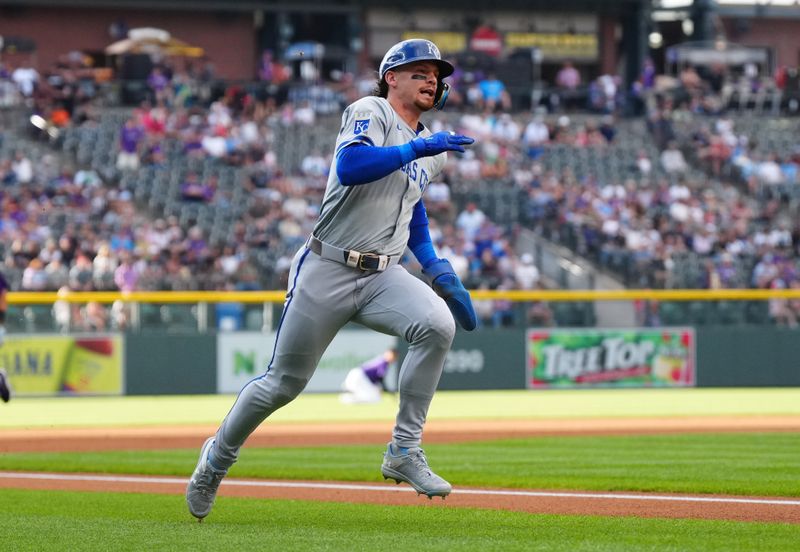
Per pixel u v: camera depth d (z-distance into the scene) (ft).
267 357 228.43
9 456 120.57
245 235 260.01
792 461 108.99
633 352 239.09
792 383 243.40
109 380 223.30
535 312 236.84
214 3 369.71
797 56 445.37
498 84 344.28
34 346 220.43
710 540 61.52
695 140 337.72
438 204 288.30
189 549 58.49
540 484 90.99
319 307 64.95
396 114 64.64
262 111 327.67
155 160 291.38
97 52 370.94
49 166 287.28
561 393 231.30
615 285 269.03
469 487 90.07
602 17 409.08
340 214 63.98
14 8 362.74
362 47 389.19
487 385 235.20
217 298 226.79
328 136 315.17
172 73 337.31
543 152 321.93
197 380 226.17
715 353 241.14
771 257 273.33
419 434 66.44
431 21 393.09
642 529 66.28
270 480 96.07
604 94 367.66
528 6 399.85
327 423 164.96
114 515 74.95
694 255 277.85
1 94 313.94
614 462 109.19
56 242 248.11
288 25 377.91
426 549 57.47
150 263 241.14
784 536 63.31
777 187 320.09
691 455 115.96
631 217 289.33
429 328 63.82
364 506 78.74
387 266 65.21
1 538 63.10
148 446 134.10
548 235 281.13
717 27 421.59
